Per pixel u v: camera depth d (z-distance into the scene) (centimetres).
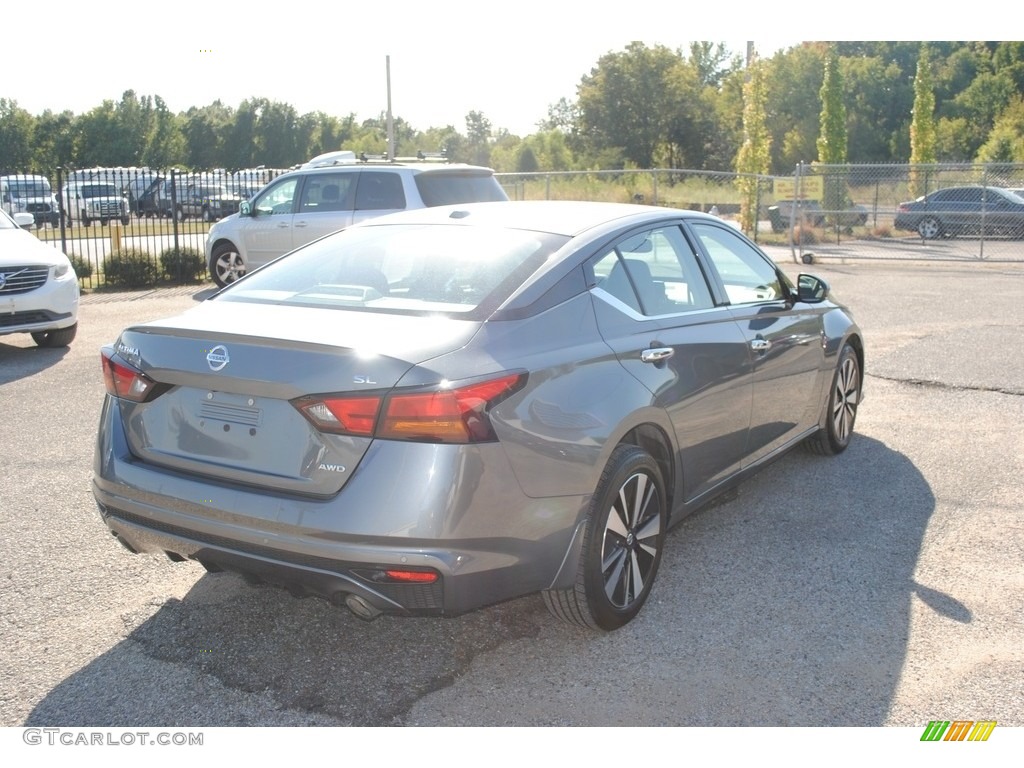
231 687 326
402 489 291
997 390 760
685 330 407
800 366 514
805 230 2295
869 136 6950
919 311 1202
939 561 431
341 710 313
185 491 322
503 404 307
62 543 448
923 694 320
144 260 1575
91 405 720
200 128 8238
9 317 898
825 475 556
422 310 340
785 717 308
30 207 2181
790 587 404
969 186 2223
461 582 299
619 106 6425
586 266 371
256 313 350
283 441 309
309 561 300
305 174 1300
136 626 368
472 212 428
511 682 330
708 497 439
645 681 330
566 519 328
